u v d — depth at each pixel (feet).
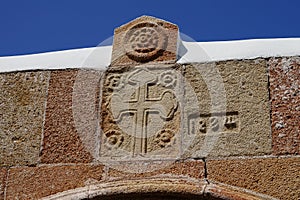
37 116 19.79
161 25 20.44
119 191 18.20
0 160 19.29
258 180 18.04
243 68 19.53
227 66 19.61
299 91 19.06
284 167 18.13
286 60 19.52
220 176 18.24
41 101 19.98
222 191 17.88
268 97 19.07
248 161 18.31
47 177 18.85
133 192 18.15
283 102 18.95
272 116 18.80
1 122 19.83
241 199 17.70
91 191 18.33
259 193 17.89
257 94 19.13
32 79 20.36
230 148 18.53
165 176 18.39
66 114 19.69
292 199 17.75
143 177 18.44
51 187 18.71
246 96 19.15
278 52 19.63
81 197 18.29
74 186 18.62
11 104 20.06
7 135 19.62
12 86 20.34
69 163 18.97
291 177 17.99
